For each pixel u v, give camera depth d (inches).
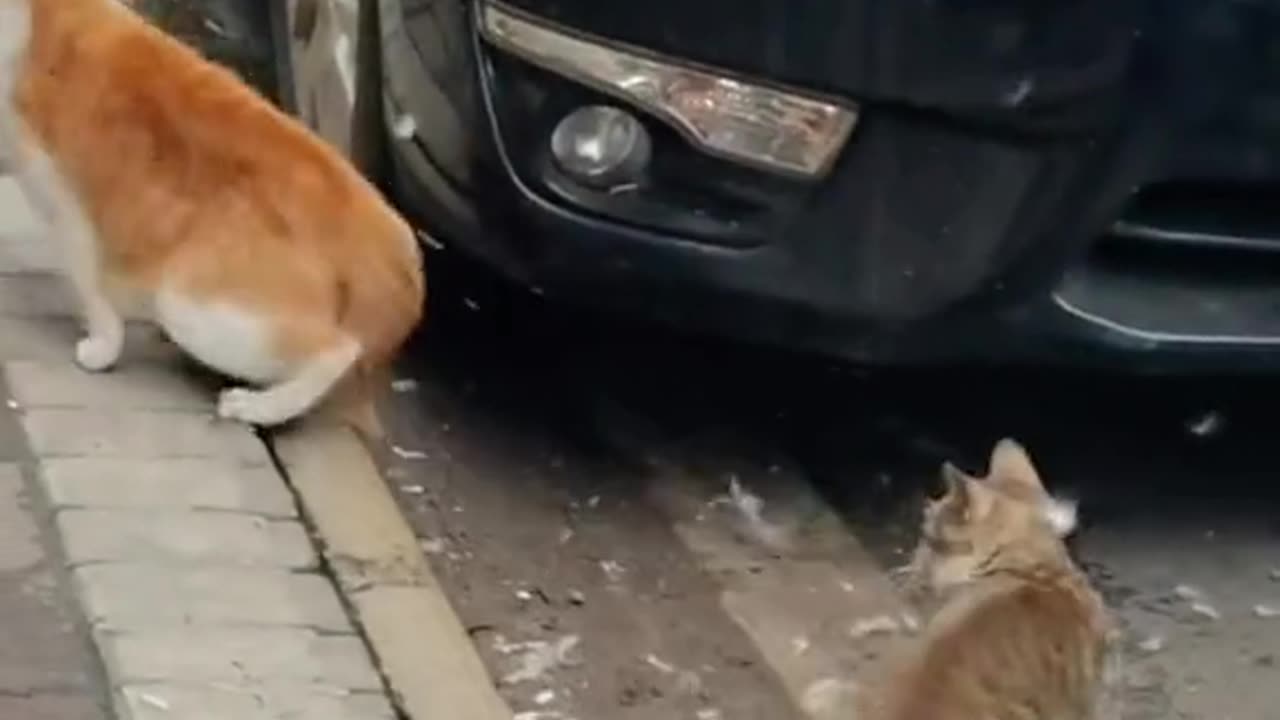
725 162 138.7
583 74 139.0
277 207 139.2
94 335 141.9
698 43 137.3
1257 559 149.6
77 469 135.1
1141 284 141.0
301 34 167.2
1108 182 138.4
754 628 140.1
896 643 134.7
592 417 154.3
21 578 129.0
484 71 141.8
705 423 154.6
